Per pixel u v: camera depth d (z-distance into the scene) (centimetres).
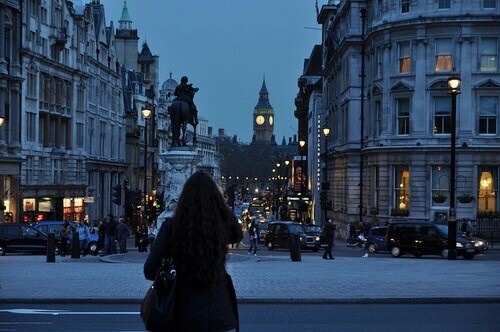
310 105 12738
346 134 7806
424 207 6081
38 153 6925
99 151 9131
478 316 1889
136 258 3609
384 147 6306
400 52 6312
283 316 1884
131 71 11856
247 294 2198
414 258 4294
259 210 19812
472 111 6031
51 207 7150
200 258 718
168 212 3847
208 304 721
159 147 13950
